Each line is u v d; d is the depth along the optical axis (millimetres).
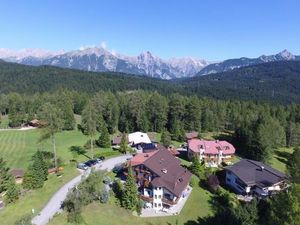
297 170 81750
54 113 108438
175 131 150500
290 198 48406
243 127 140625
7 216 69562
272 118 151750
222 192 91188
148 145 128875
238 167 100875
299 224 46000
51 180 91125
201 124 164750
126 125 160125
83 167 100938
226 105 185875
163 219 75312
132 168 87625
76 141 139750
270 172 96312
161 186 80562
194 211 80375
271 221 51406
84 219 68250
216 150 120688
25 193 82438
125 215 74062
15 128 173625
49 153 117562
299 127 152375
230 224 65125
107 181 88812
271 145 131000
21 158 116250
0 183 85688
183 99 171875
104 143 128875
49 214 70062
